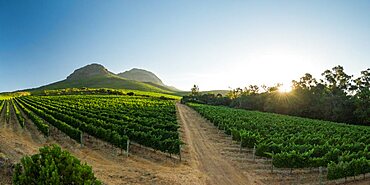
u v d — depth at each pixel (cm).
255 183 1773
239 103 11025
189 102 11625
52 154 1115
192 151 2644
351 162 1833
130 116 4591
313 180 1883
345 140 3070
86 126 3148
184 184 1638
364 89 7319
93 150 2536
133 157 2320
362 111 7025
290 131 3903
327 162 2075
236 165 2184
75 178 1034
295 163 1972
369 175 2058
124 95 13288
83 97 10694
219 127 4169
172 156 2400
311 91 8881
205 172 1956
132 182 1616
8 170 1505
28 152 2125
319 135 3372
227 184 1722
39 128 3528
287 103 8906
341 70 8681
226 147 2912
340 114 7619
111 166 1970
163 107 7244
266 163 2286
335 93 8625
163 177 1725
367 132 4397
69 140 2966
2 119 4788
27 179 1041
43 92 14362
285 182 1825
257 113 7481
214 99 12912
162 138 2772
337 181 1883
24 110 6012
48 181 998
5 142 2359
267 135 3158
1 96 12450
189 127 4438
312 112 8512
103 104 7469
